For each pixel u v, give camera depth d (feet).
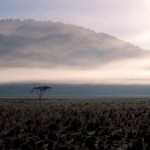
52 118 71.61
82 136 59.41
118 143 57.16
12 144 54.13
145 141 58.34
